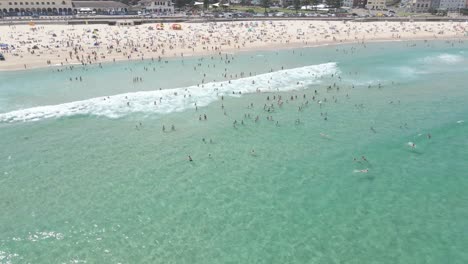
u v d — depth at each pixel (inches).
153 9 5802.2
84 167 1332.4
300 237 1009.5
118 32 3860.7
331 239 1002.7
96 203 1135.0
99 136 1573.6
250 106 1924.2
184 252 950.4
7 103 1898.4
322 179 1273.4
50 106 1862.7
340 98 2060.8
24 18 4281.5
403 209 1126.4
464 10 7150.6
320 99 2039.9
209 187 1224.2
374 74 2578.7
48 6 5157.5
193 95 2066.9
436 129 1653.5
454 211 1119.0
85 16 4687.5
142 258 928.3
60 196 1165.7
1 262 904.3
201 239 995.9
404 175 1301.7
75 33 3725.4
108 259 922.7
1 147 1457.9
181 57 2987.2
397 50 3553.2
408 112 1856.5
